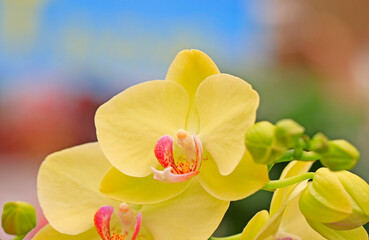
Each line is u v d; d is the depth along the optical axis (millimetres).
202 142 480
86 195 493
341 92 1166
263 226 457
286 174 480
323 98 1030
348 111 1030
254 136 427
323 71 1269
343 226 463
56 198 490
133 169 480
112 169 481
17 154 1313
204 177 478
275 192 477
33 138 1298
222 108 473
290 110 1008
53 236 491
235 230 810
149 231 490
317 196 458
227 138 468
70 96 1336
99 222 479
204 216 476
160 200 476
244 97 464
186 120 492
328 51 1306
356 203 457
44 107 1320
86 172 495
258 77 1130
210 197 477
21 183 1271
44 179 491
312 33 1332
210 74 492
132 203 487
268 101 1040
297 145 430
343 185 460
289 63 1284
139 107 488
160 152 478
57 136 1302
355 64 1341
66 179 493
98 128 480
